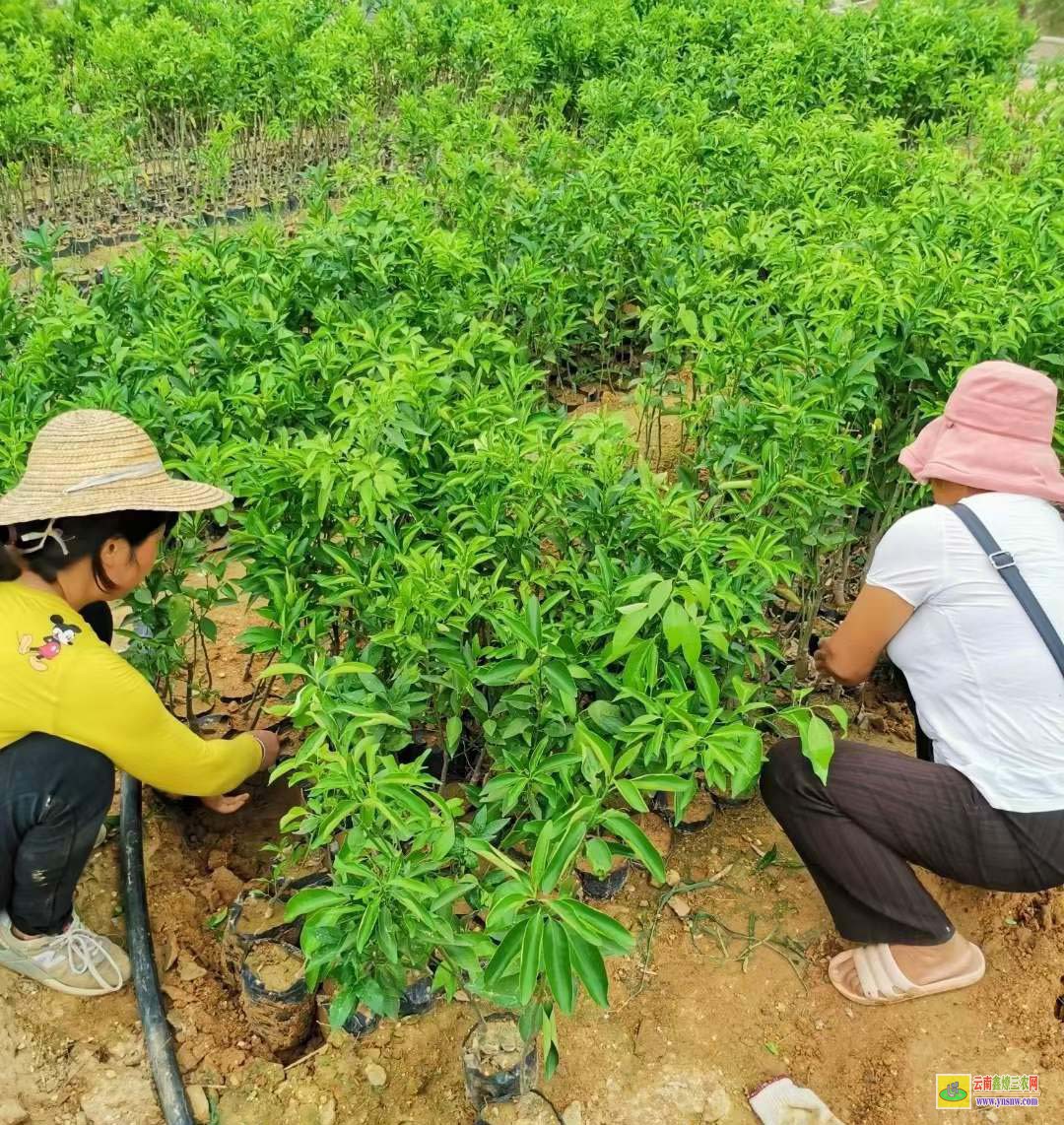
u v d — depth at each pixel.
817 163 6.40
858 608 2.88
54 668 2.50
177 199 9.05
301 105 8.70
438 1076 2.71
